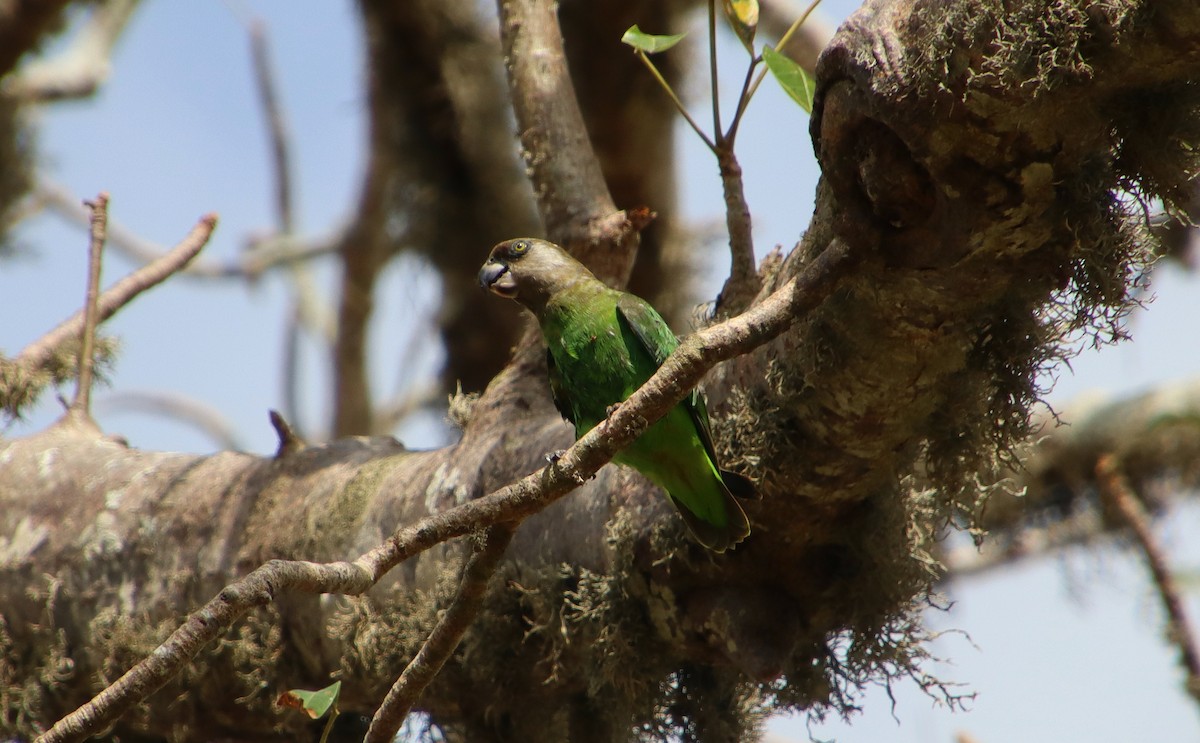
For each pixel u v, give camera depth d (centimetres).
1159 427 1494
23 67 1722
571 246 923
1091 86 545
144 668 517
